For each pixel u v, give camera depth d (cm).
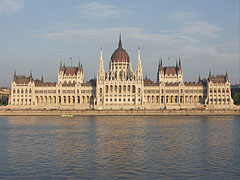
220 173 6412
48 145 9362
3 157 7731
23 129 13412
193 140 10331
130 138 10719
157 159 7538
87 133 11994
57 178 6097
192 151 8462
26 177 6153
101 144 9506
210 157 7744
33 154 8062
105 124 15425
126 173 6406
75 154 8056
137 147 9012
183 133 12031
